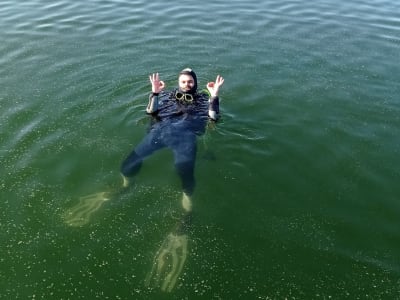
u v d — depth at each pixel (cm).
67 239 230
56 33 514
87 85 395
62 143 309
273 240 233
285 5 626
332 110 364
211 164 290
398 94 395
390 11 614
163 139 302
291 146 313
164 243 229
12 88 387
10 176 275
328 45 496
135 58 456
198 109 339
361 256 225
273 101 375
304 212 253
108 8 597
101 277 209
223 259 221
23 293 200
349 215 253
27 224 239
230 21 559
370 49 488
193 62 450
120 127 330
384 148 316
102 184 272
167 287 205
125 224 240
